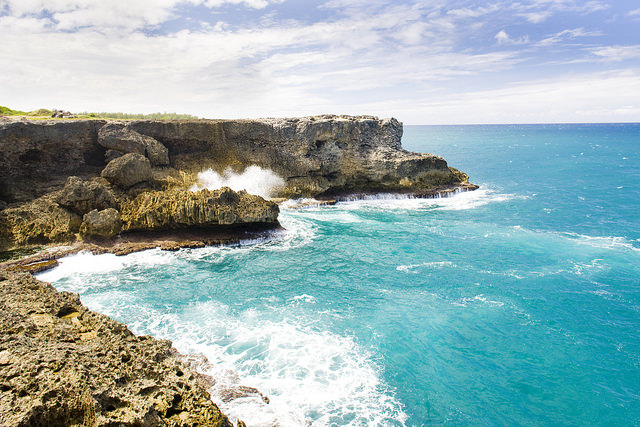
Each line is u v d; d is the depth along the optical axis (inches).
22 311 651.5
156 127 1918.1
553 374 793.6
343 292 1117.1
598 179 3038.9
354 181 2268.7
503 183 2903.5
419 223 1809.8
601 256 1379.2
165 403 491.8
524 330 936.3
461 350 861.2
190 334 888.9
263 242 1536.7
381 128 2370.8
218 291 1114.1
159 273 1222.9
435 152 5802.2
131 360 553.9
